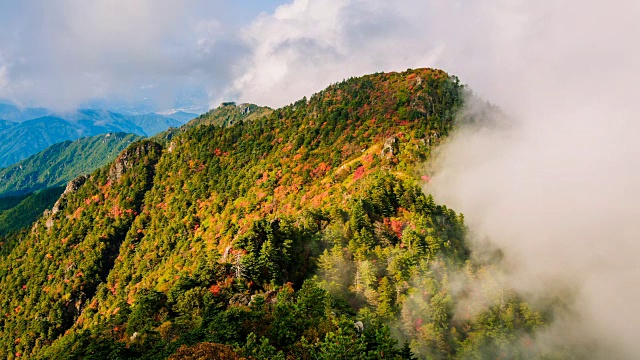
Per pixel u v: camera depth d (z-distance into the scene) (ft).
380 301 345.72
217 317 233.14
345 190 552.82
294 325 221.66
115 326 311.27
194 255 581.53
